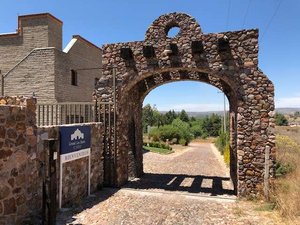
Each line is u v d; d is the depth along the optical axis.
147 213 7.02
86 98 15.03
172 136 41.28
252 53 8.55
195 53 8.97
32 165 6.03
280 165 9.93
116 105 9.94
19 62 12.62
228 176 12.98
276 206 7.32
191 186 10.62
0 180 5.19
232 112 10.78
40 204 6.30
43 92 12.29
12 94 12.57
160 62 9.34
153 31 9.44
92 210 7.14
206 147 40.75
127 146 11.15
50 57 12.28
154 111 67.94
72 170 7.70
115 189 9.63
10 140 5.41
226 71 8.70
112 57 9.98
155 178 12.24
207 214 7.00
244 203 8.03
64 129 7.23
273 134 8.43
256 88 8.53
